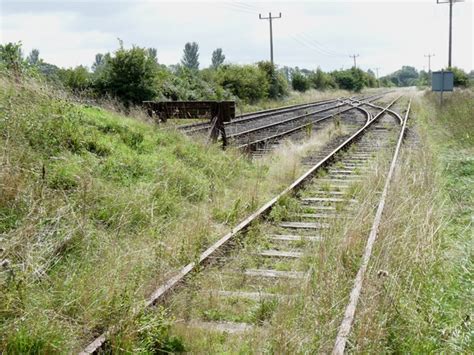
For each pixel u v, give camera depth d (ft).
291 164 40.22
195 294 18.54
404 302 17.53
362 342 14.61
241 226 25.54
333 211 29.73
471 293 18.70
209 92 120.67
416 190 30.68
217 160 40.01
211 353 15.39
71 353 14.47
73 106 34.14
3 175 22.99
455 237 25.46
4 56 38.96
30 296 16.61
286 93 197.16
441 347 15.76
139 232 24.14
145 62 80.59
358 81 328.08
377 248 21.17
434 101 124.26
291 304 16.85
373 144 58.70
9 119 26.96
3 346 14.17
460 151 50.16
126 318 15.46
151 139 38.63
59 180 25.64
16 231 19.72
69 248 21.11
